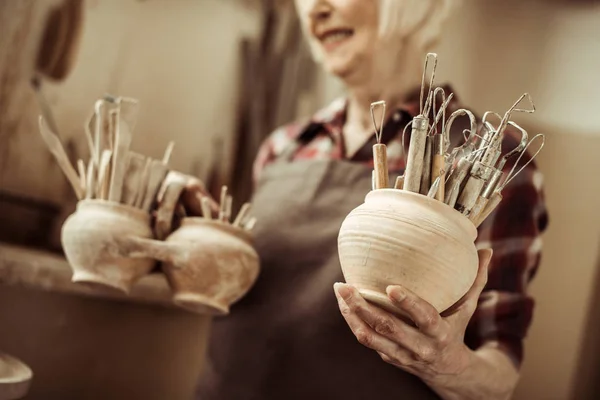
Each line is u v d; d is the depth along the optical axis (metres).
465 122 1.25
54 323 1.63
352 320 0.86
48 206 1.57
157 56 1.69
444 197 0.85
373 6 1.34
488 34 1.87
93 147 1.18
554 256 1.78
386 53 1.36
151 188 1.15
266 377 1.26
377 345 0.86
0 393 0.97
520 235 1.16
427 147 0.86
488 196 0.88
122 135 1.10
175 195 1.17
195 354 1.80
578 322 1.75
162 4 1.69
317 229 1.31
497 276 1.15
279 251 1.32
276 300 1.29
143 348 1.74
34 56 1.54
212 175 1.76
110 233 1.08
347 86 1.43
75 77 1.60
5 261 1.49
